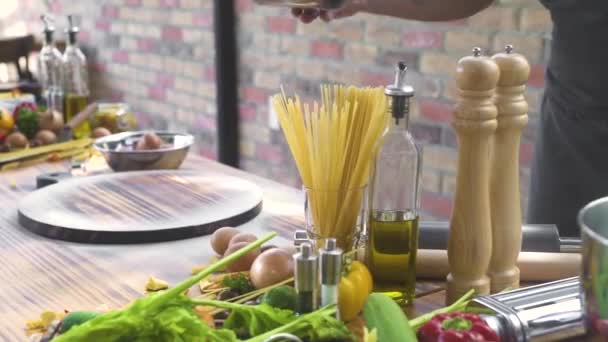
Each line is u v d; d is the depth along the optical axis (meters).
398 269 1.09
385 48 2.74
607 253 0.81
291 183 3.30
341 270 0.98
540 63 2.27
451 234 1.08
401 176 1.07
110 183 1.68
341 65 2.94
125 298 1.15
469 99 1.03
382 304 0.93
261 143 3.44
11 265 1.29
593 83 1.56
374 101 1.11
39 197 1.58
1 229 1.47
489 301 0.96
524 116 1.07
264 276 1.08
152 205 1.52
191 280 0.90
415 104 2.68
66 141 2.04
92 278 1.23
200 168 1.90
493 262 1.11
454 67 2.51
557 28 1.61
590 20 1.53
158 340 0.87
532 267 1.16
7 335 1.03
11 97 2.40
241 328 0.93
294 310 0.96
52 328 0.97
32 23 5.07
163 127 4.02
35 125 2.02
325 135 1.12
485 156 1.04
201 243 1.38
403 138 1.07
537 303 0.95
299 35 3.10
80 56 2.18
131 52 4.11
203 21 3.54
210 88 3.59
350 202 1.14
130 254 1.33
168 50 3.83
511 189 1.09
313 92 3.09
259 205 1.54
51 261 1.30
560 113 1.63
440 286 1.18
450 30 2.51
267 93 3.33
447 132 2.58
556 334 0.92
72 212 1.49
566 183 1.66
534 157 1.75
